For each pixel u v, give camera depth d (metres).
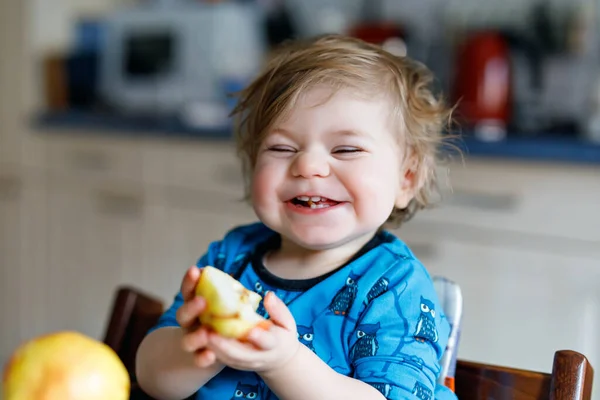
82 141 2.41
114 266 2.40
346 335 0.78
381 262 0.82
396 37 2.19
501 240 1.73
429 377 0.73
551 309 1.69
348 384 0.68
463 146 1.70
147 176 2.28
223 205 2.14
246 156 1.02
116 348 0.94
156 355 0.76
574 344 1.68
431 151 0.96
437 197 1.28
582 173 1.62
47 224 2.53
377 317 0.77
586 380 0.75
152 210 2.29
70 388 0.50
